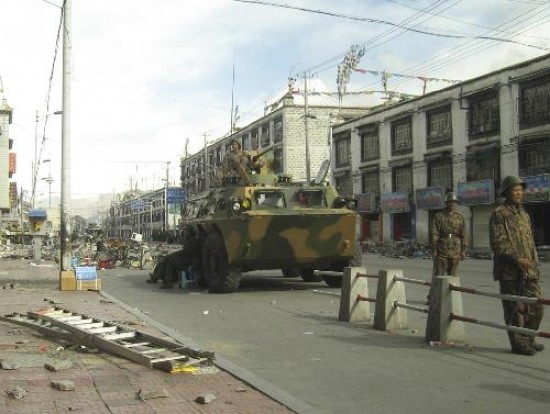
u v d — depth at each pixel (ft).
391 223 134.21
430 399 17.04
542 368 20.25
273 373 20.07
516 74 98.48
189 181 291.38
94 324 26.40
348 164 151.64
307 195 44.62
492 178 103.50
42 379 18.56
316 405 16.62
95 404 16.07
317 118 177.88
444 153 115.65
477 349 23.26
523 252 21.93
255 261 42.96
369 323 29.86
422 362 21.36
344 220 43.01
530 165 97.25
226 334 27.25
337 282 47.24
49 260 89.25
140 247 81.20
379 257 110.42
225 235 42.86
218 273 44.21
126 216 440.04
